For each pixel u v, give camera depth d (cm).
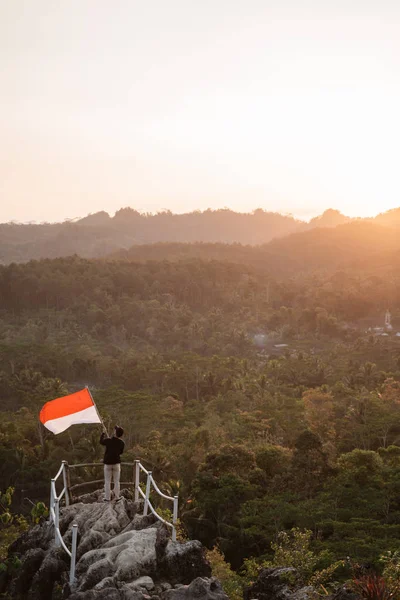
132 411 9331
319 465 5644
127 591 1112
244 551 4716
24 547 1384
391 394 10200
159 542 1260
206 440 7362
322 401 9338
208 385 12862
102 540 1310
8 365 14500
